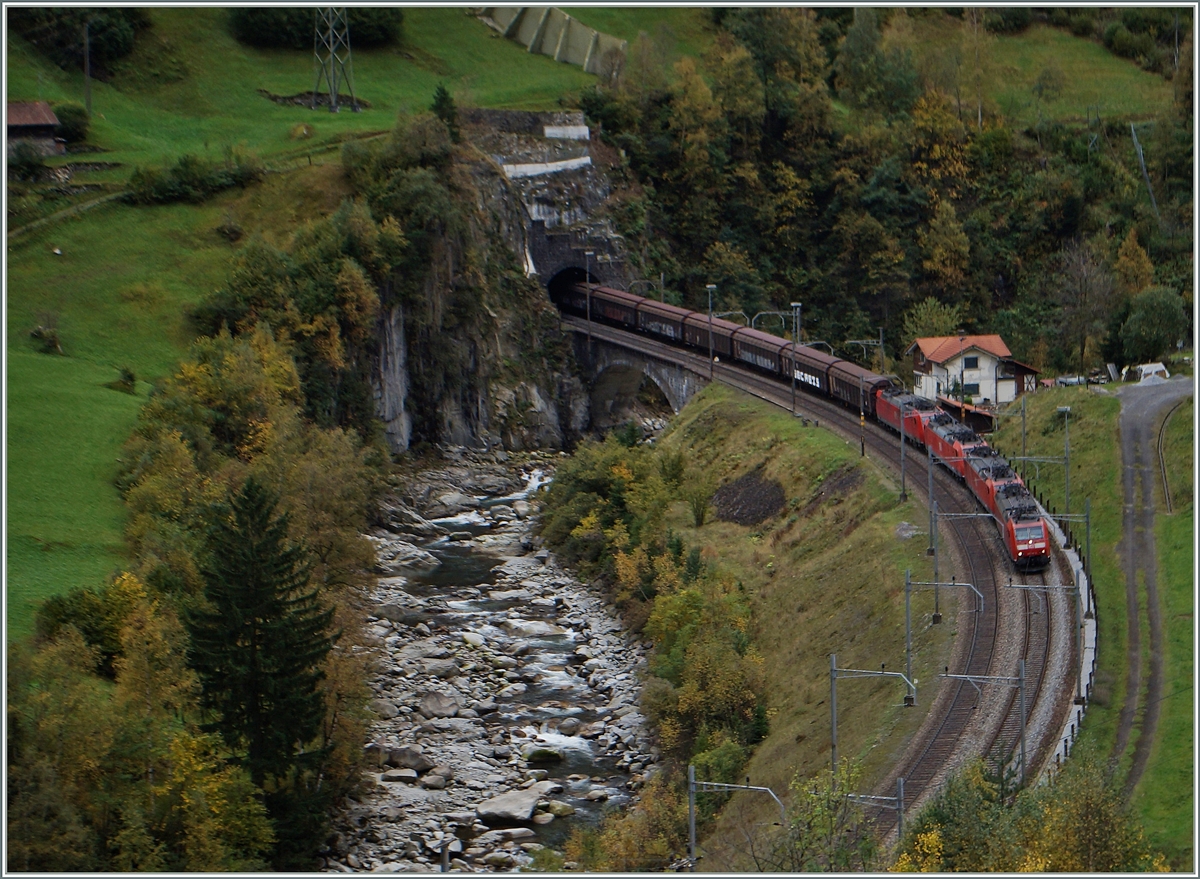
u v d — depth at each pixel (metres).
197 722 91.94
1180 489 122.31
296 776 91.00
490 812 94.19
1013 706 89.50
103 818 82.00
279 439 140.38
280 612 91.81
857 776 82.19
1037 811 70.69
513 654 122.94
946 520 118.62
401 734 106.44
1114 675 92.88
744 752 95.75
